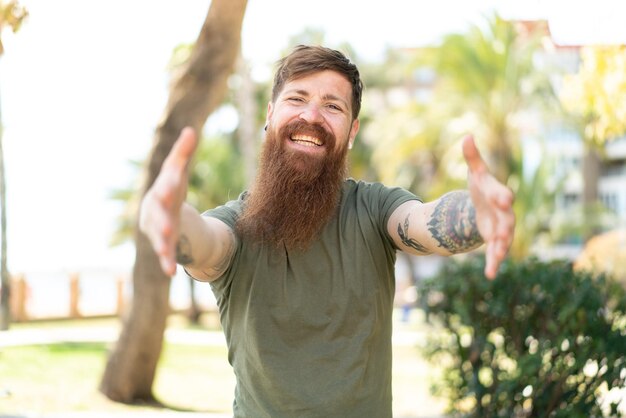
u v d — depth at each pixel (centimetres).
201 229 181
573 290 536
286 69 226
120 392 873
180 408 848
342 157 220
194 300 2334
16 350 1175
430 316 601
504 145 2159
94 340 1430
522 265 567
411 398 909
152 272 877
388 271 218
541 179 2155
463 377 580
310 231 209
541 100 2030
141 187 856
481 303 575
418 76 3728
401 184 2989
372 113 3306
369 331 211
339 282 210
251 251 211
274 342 210
